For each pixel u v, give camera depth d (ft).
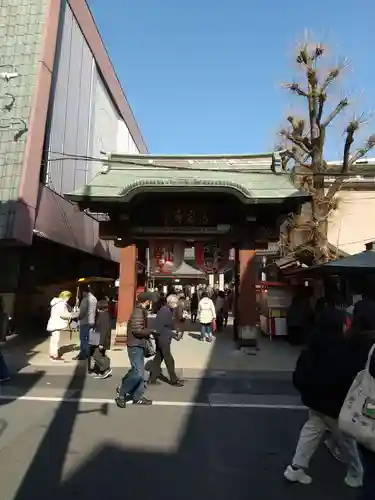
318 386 13.98
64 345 46.34
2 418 21.63
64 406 23.97
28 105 45.11
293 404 25.48
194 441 18.93
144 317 24.89
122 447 17.97
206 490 14.28
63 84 54.19
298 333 49.62
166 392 27.86
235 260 50.08
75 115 58.70
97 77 69.67
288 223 72.13
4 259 48.88
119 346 45.96
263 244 47.88
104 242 74.43
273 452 17.79
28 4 50.42
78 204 46.39
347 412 10.89
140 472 15.60
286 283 56.90
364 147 62.85
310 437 14.88
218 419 22.34
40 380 30.40
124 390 24.16
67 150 55.62
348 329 14.08
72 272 68.80
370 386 10.58
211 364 37.96
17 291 49.16
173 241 50.06
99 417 22.09
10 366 34.81
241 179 47.85
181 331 54.60
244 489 14.39
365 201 74.13
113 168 50.83
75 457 16.80
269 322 55.11
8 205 40.73
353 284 43.47
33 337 51.60
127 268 48.03
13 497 13.50
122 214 46.75
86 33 62.90
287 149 65.16
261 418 22.63
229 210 48.37
